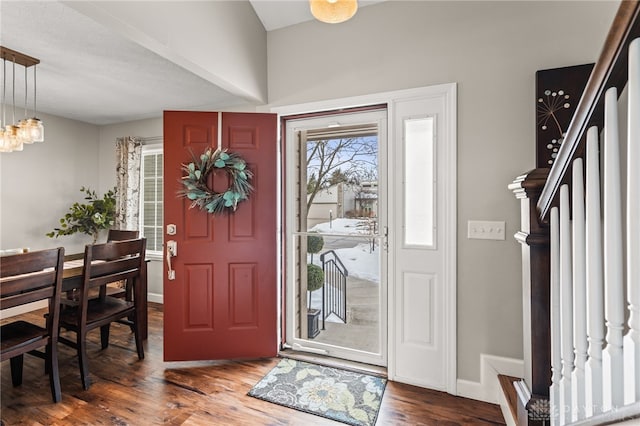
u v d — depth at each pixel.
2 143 2.45
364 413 1.89
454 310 2.08
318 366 2.45
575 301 0.93
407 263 2.24
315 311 2.69
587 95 0.80
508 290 1.97
